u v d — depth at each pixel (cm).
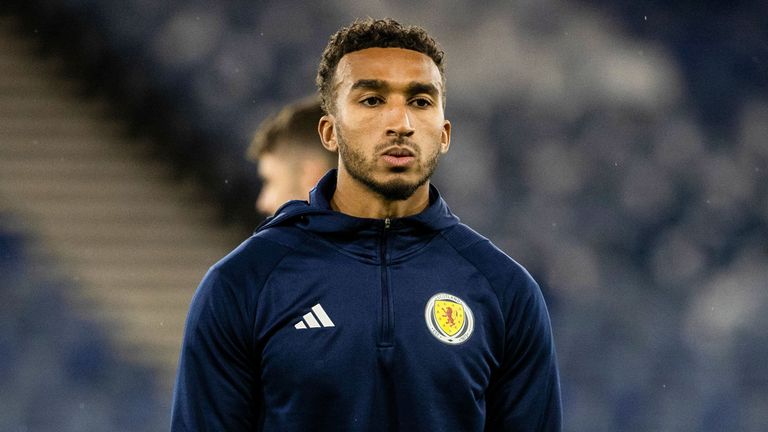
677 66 1230
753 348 1085
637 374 1057
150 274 1003
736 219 1167
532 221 1138
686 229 1160
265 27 1187
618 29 1243
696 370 1070
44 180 1054
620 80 1207
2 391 903
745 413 1047
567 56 1213
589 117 1195
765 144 1207
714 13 1262
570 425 1028
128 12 1173
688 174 1185
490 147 1170
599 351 1076
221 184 1107
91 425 903
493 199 1143
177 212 1070
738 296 1115
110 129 1114
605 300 1107
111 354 933
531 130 1179
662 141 1191
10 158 1062
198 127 1134
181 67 1160
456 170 1148
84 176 1070
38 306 947
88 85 1137
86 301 961
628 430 1031
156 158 1109
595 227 1145
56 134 1090
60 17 1160
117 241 1022
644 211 1158
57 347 928
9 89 1112
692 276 1132
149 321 962
